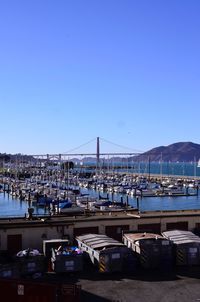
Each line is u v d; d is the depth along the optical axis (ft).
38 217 128.36
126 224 124.16
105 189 510.17
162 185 546.67
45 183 559.38
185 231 120.16
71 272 98.17
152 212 141.38
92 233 120.57
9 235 112.06
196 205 388.57
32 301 74.43
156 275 98.27
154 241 104.37
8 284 75.00
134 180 640.99
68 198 369.50
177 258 105.40
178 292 86.17
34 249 109.09
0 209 354.54
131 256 101.86
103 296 83.76
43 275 97.66
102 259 98.84
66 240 109.70
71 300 78.64
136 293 85.61
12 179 641.40
